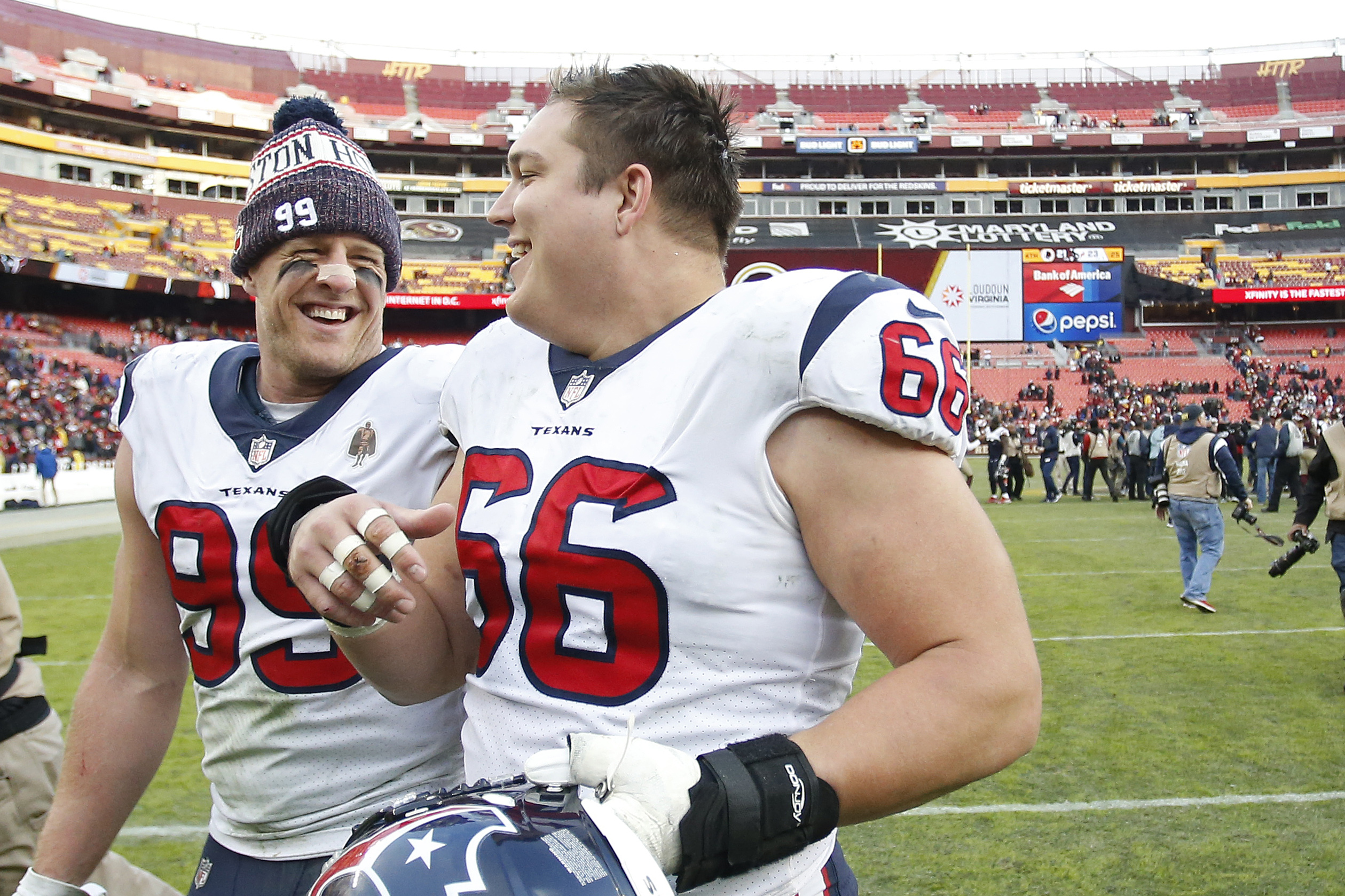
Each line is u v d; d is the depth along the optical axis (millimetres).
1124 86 44812
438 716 1606
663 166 1105
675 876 792
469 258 38125
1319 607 7406
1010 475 16922
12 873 2105
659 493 1000
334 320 1643
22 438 21172
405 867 722
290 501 1060
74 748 1684
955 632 887
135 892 1984
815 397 952
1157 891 3074
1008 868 3268
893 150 41750
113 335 32406
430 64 43438
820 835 827
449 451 1665
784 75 45125
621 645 1007
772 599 987
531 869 712
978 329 36812
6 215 32594
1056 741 4504
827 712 1056
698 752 976
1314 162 42625
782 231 39625
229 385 1719
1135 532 12266
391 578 998
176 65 39781
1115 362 35438
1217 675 5539
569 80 1160
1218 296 36844
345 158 1643
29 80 34875
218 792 1674
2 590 2121
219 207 37312
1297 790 3852
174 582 1661
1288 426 13484
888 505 928
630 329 1127
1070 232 39594
